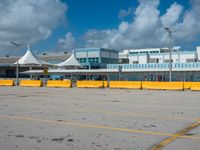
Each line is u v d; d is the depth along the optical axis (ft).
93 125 32.17
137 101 61.26
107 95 79.46
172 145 23.39
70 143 24.09
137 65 210.18
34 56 162.20
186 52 255.91
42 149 22.30
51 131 28.94
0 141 24.85
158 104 54.95
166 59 266.98
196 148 22.45
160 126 31.48
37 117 38.09
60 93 87.86
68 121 34.86
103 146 23.07
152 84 112.78
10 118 37.29
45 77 195.21
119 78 172.65
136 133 27.91
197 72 151.02
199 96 76.48
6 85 147.13
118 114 40.86
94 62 263.49
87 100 63.52
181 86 106.83
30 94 83.10
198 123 33.45
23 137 26.30
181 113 41.98
